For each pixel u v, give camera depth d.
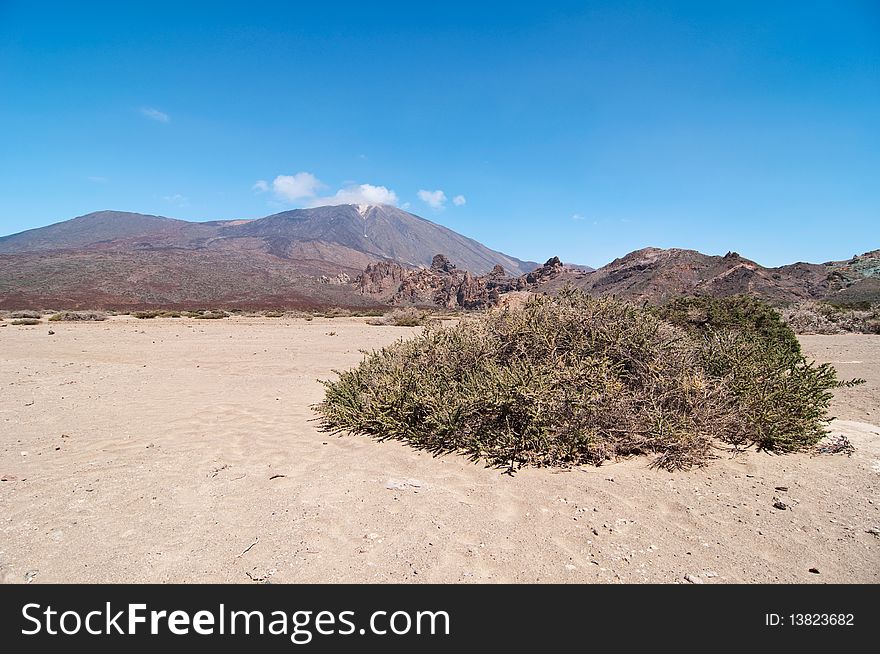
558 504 3.69
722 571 2.85
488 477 4.25
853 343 15.51
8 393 8.44
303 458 4.89
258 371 10.98
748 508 3.60
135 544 3.19
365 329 25.00
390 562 2.97
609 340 5.17
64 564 2.97
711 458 4.61
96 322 30.84
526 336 5.44
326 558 3.02
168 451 5.17
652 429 4.55
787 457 4.64
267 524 3.44
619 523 3.39
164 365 11.91
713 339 6.31
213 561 2.99
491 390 4.73
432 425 5.12
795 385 5.10
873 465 4.44
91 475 4.46
